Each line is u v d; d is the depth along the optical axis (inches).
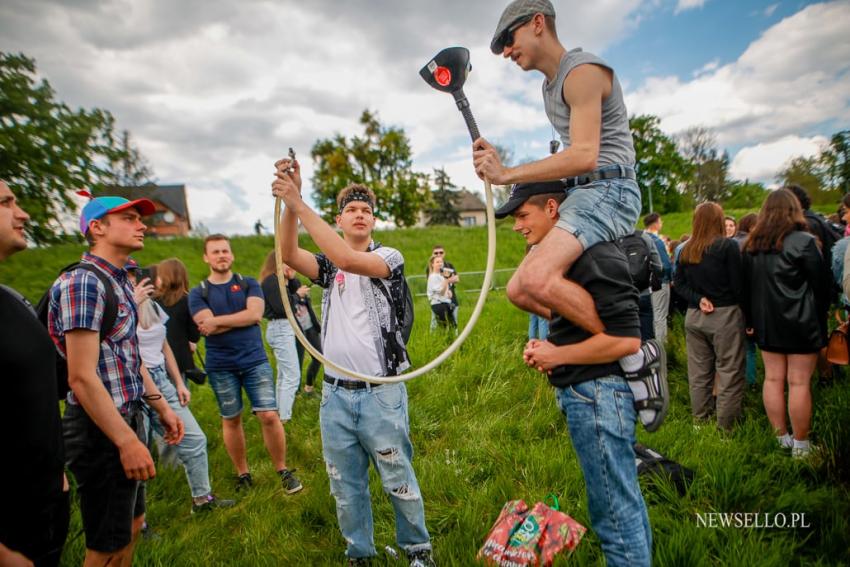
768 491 105.7
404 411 93.2
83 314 75.7
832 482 106.3
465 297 524.1
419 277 609.3
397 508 91.9
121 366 85.0
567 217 69.5
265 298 190.5
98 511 80.3
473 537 98.7
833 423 124.3
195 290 143.3
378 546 102.2
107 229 84.4
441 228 1088.8
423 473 126.3
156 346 129.6
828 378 163.5
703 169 2033.7
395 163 1585.9
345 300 93.7
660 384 68.4
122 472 81.4
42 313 80.2
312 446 162.9
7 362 52.2
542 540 90.7
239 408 141.2
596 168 73.4
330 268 98.2
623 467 68.2
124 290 87.5
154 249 781.9
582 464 70.7
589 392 68.5
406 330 94.3
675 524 92.7
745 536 90.6
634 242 85.1
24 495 53.7
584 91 68.6
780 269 122.6
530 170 69.6
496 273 673.0
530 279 65.5
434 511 111.5
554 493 109.0
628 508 67.9
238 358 138.2
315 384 227.3
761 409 152.6
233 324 136.2
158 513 127.7
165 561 103.8
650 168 2070.6
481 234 1037.2
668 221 1227.2
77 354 74.9
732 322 139.0
